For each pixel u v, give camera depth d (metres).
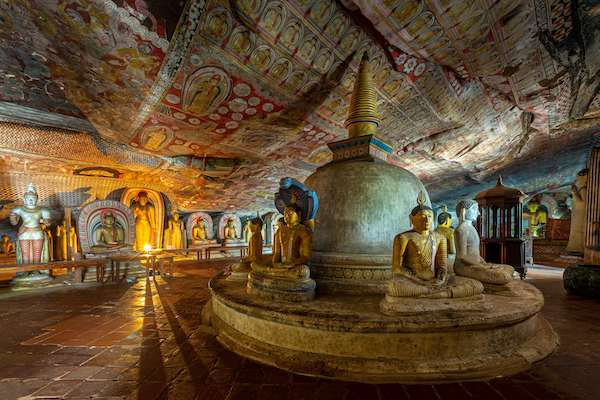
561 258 13.63
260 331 3.68
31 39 4.63
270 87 6.23
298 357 3.29
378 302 3.86
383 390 2.84
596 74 7.13
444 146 10.96
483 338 3.28
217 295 4.45
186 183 11.23
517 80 7.38
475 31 5.52
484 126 9.91
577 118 9.98
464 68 6.82
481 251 9.40
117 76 5.46
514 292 4.44
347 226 4.63
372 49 5.96
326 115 7.62
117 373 3.20
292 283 3.88
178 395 2.79
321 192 5.02
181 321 4.96
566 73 7.07
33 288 7.73
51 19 4.30
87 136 7.68
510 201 8.94
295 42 5.34
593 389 2.85
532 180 18.98
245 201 14.23
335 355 3.25
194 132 7.60
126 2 4.09
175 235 13.79
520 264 8.70
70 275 9.12
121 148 8.41
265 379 3.06
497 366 3.14
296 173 11.26
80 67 5.23
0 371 3.25
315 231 4.93
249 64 5.53
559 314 5.32
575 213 13.38
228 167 10.05
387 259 4.39
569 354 3.61
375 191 4.68
